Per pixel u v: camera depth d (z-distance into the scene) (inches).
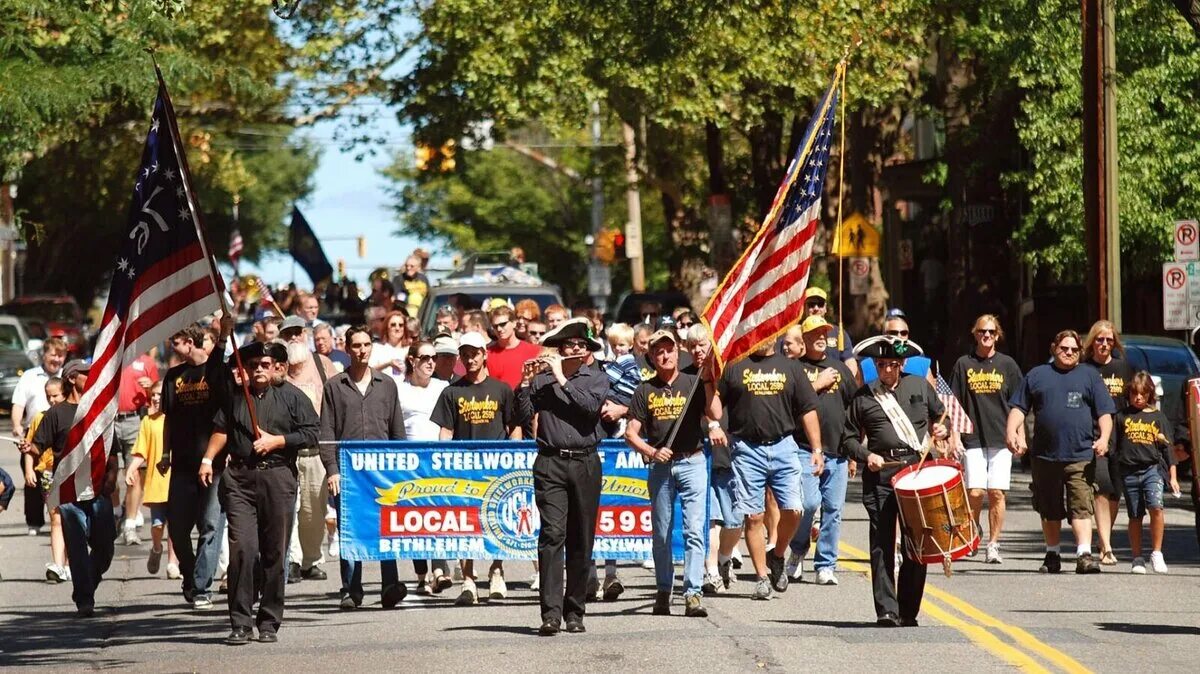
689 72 3132.4
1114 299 2347.4
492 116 3602.4
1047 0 2500.0
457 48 3538.4
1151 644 1163.3
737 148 4788.4
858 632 1218.0
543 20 3257.9
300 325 1632.6
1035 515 2143.2
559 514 1241.4
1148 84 2908.5
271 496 1243.2
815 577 1558.8
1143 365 2588.6
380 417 1473.9
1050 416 1589.6
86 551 1413.6
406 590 1470.2
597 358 1566.2
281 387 1255.5
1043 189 3024.1
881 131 3951.8
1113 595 1430.9
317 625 1325.0
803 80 3161.9
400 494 1433.3
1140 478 1596.9
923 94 3909.9
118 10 2337.6
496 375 1717.5
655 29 2723.9
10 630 1337.4
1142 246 3034.0
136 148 5019.7
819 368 1512.1
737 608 1366.9
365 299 3582.7
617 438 1454.2
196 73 2433.6
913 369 1617.9
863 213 3700.8
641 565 1723.7
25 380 1957.4
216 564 1461.6
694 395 1330.0
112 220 6732.3
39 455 1599.4
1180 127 2933.1
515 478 1443.2
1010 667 1069.8
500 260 4040.4
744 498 1422.2
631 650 1154.7
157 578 1672.0
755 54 3112.7
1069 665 1078.4
